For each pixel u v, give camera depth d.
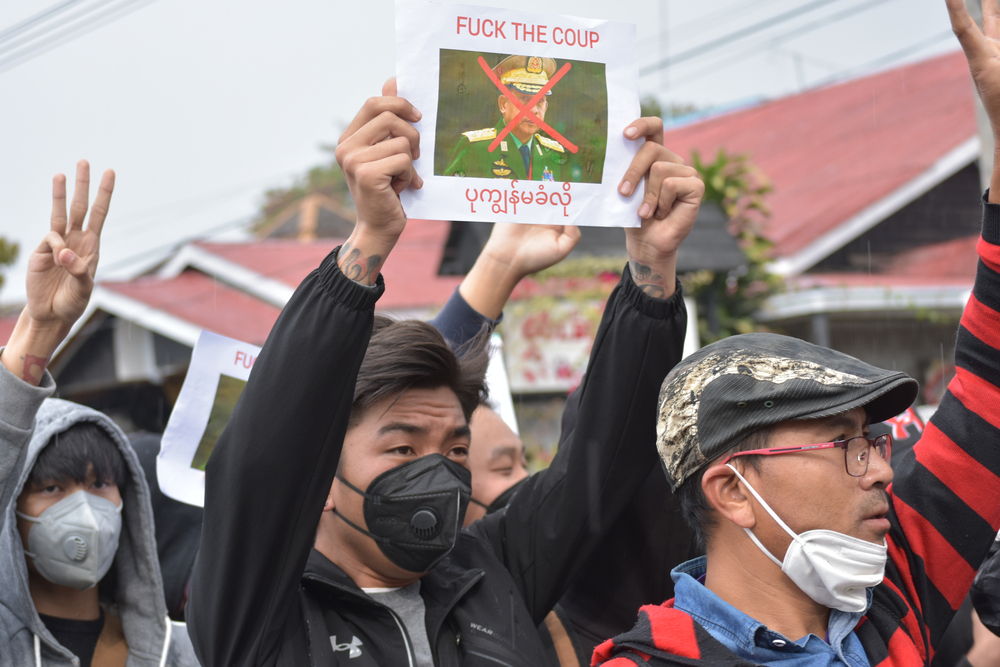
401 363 1.90
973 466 1.82
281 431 1.69
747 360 1.59
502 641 1.90
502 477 2.84
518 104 1.79
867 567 1.53
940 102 13.55
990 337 1.85
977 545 1.82
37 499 2.37
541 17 1.83
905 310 10.41
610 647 1.60
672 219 1.96
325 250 14.17
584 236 9.90
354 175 1.66
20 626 2.33
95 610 2.56
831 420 1.55
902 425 2.74
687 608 1.62
